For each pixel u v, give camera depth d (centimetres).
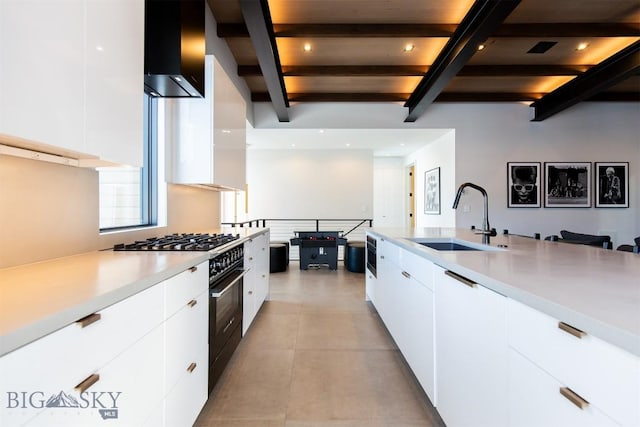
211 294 174
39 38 94
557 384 78
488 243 212
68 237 153
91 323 81
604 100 532
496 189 555
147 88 207
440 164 633
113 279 103
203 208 316
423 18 311
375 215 929
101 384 85
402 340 219
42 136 96
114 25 132
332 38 340
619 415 62
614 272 116
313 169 789
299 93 510
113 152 132
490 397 109
